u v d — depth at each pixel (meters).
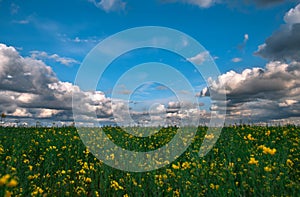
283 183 6.32
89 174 8.80
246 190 6.57
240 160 8.03
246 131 13.65
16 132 14.16
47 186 7.95
